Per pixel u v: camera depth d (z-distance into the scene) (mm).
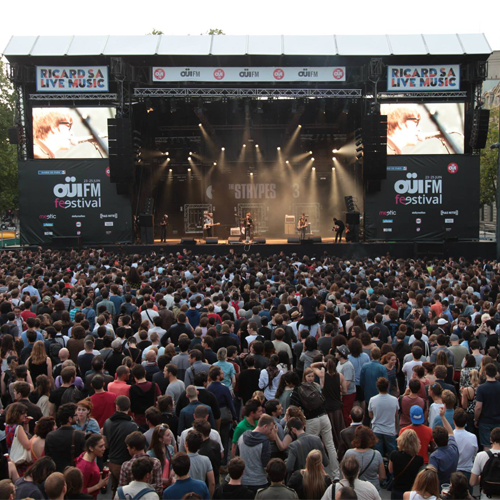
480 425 7910
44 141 28484
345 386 8398
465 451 6758
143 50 27188
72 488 5016
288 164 39812
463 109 28391
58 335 9797
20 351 9570
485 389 7809
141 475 5152
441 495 5754
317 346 9391
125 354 9336
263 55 27188
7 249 28156
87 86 27531
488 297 14164
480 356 9117
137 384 7484
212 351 9234
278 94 27578
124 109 28297
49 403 7348
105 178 28641
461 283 14656
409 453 6207
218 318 11195
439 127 28500
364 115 27812
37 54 26875
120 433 6555
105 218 28844
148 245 28703
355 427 6590
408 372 8867
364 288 14484
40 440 6230
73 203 28766
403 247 28922
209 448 6250
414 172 28750
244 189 40781
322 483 5391
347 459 5227
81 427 6605
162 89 27594
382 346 9109
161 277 16125
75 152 28562
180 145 38000
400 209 28969
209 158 39250
